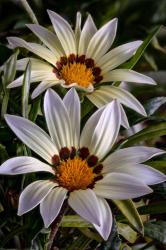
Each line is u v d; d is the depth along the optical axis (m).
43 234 0.43
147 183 0.41
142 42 0.48
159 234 0.45
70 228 0.46
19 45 0.46
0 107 0.46
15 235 0.43
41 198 0.39
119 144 0.45
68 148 0.43
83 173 0.42
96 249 0.44
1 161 0.43
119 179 0.40
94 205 0.39
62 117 0.42
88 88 0.45
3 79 0.45
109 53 0.48
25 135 0.41
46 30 0.48
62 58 0.48
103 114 0.42
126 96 0.46
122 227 0.46
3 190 0.44
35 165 0.41
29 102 0.46
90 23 0.49
